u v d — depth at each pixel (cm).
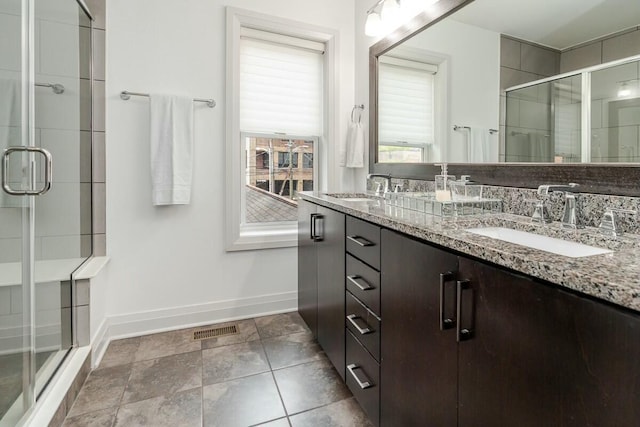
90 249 208
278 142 266
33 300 140
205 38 227
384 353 124
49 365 156
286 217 274
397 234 116
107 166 211
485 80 156
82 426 139
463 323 87
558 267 63
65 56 177
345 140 270
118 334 217
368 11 235
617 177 105
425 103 196
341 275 162
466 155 168
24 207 139
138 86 214
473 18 162
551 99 127
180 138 218
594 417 57
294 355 196
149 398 157
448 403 92
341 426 141
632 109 102
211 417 146
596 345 57
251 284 250
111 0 207
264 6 240
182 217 229
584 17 116
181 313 232
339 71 264
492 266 78
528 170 135
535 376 68
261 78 252
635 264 65
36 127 151
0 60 133
